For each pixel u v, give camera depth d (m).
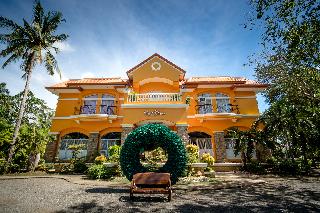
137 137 10.28
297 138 15.62
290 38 9.97
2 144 18.06
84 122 20.30
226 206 7.33
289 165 15.19
